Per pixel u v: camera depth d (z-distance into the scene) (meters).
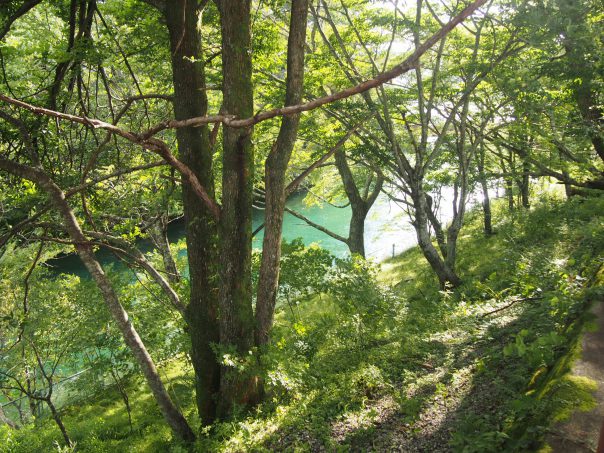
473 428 4.62
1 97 3.30
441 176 17.36
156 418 13.16
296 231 32.28
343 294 11.68
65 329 12.62
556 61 9.53
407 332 9.83
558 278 6.59
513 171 15.94
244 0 7.48
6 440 11.74
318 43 15.91
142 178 12.73
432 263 14.72
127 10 10.17
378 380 8.01
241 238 8.47
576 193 17.30
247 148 8.10
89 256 8.18
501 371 6.12
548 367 4.44
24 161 9.55
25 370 13.74
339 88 14.00
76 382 12.76
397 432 6.17
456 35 13.91
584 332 4.32
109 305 8.36
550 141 13.06
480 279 14.17
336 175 22.89
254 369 8.52
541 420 3.44
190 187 8.88
